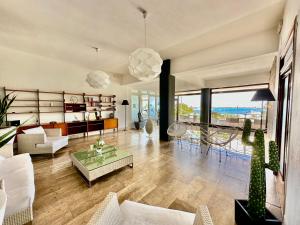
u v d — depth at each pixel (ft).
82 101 19.93
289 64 6.38
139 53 6.75
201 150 13.58
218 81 22.39
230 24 9.21
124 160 9.23
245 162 10.89
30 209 5.10
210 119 24.21
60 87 17.83
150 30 9.95
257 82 18.48
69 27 9.72
